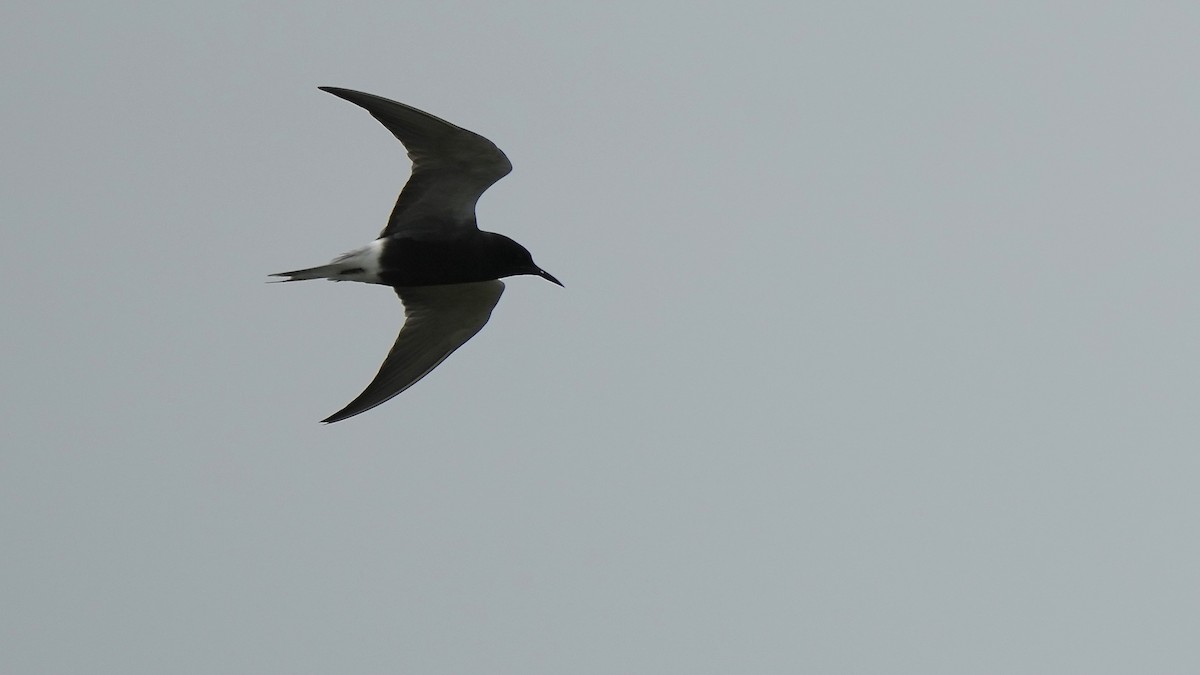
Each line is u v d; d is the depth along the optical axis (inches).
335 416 717.9
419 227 697.6
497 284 732.0
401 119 658.8
